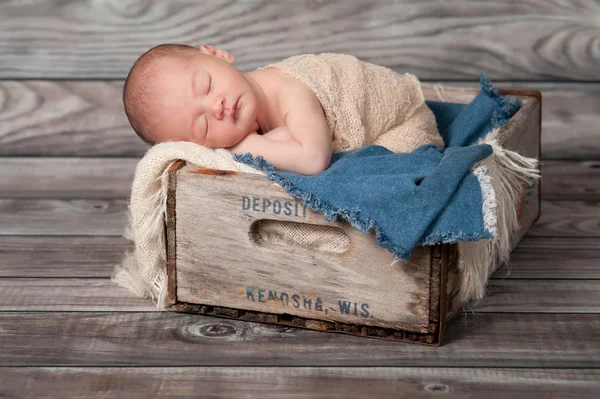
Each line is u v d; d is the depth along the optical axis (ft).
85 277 5.16
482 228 4.03
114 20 7.09
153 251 4.71
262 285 4.49
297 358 4.22
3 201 6.51
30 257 5.46
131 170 7.03
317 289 4.38
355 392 3.93
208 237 4.51
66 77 7.14
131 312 4.72
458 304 4.53
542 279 5.08
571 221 6.05
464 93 6.26
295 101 4.87
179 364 4.18
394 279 4.21
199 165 4.55
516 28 7.04
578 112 7.11
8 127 7.13
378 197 4.07
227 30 7.09
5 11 7.04
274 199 4.31
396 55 7.11
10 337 4.45
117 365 4.18
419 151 4.53
